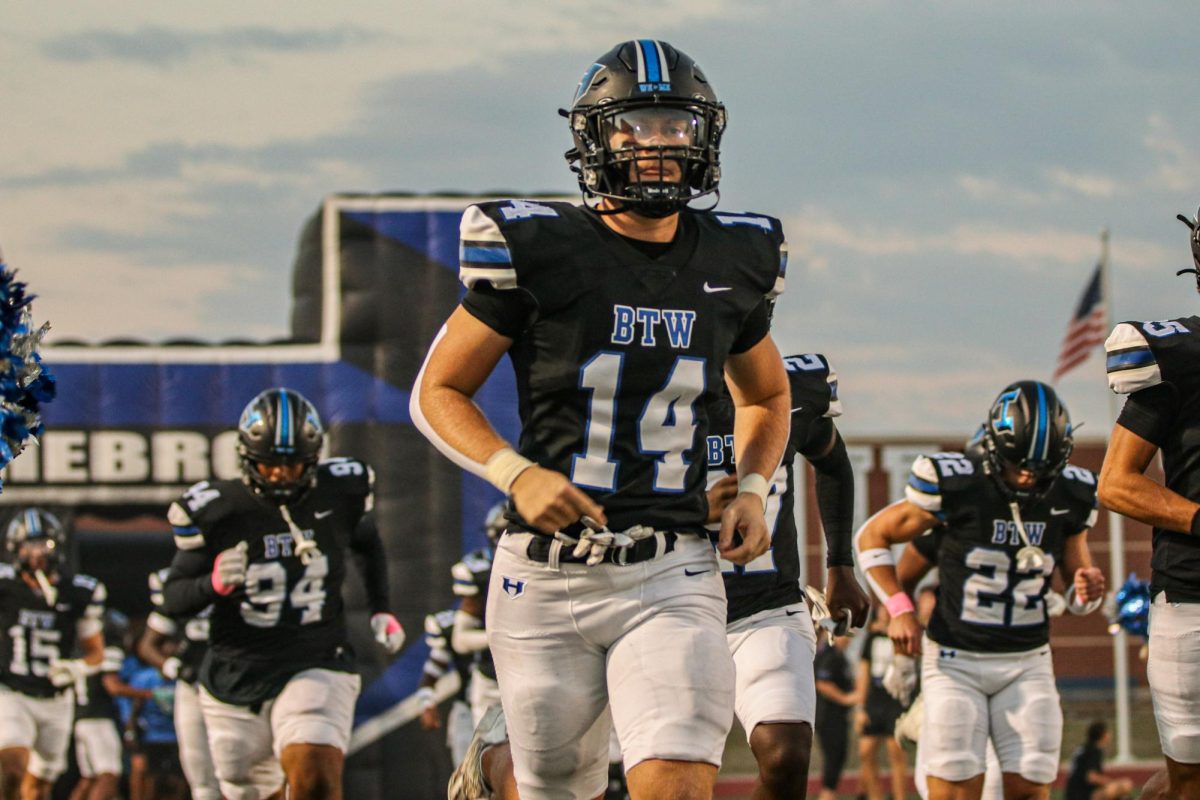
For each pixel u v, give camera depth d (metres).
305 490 10.39
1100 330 22.23
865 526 10.60
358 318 15.05
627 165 5.17
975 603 10.23
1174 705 7.02
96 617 14.82
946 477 10.19
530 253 5.04
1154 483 6.95
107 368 15.11
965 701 10.24
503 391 14.70
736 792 17.64
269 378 15.09
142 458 15.11
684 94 5.18
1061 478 10.41
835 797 16.41
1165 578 7.03
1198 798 7.07
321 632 10.36
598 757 5.53
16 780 14.55
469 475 14.86
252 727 10.30
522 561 5.25
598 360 5.08
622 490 5.13
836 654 16.20
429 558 14.78
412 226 15.11
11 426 5.47
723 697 5.14
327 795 9.93
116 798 15.05
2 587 14.61
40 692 14.62
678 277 5.19
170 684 15.23
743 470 5.48
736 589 7.82
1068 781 15.93
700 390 5.20
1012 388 10.24
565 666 5.27
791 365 8.50
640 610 5.16
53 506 15.02
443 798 14.59
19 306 5.54
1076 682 22.03
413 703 14.65
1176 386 6.87
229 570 9.88
